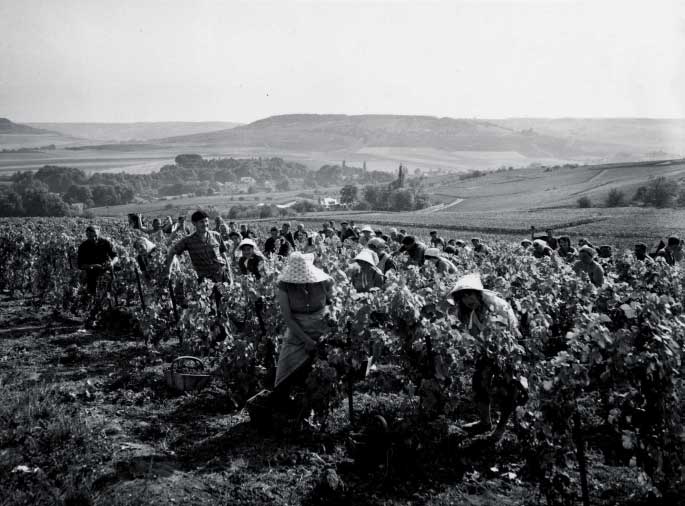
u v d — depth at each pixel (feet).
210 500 16.81
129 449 19.36
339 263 41.55
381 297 22.08
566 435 16.93
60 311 43.37
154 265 40.06
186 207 636.48
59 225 123.03
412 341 20.85
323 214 435.94
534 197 517.55
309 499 17.21
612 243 189.26
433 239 66.80
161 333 33.12
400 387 26.81
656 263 40.63
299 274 20.58
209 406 24.03
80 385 25.85
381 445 18.80
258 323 26.20
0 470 17.34
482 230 262.06
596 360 16.88
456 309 22.38
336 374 20.66
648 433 17.04
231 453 19.76
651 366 16.40
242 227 68.33
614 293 26.48
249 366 23.95
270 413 21.29
